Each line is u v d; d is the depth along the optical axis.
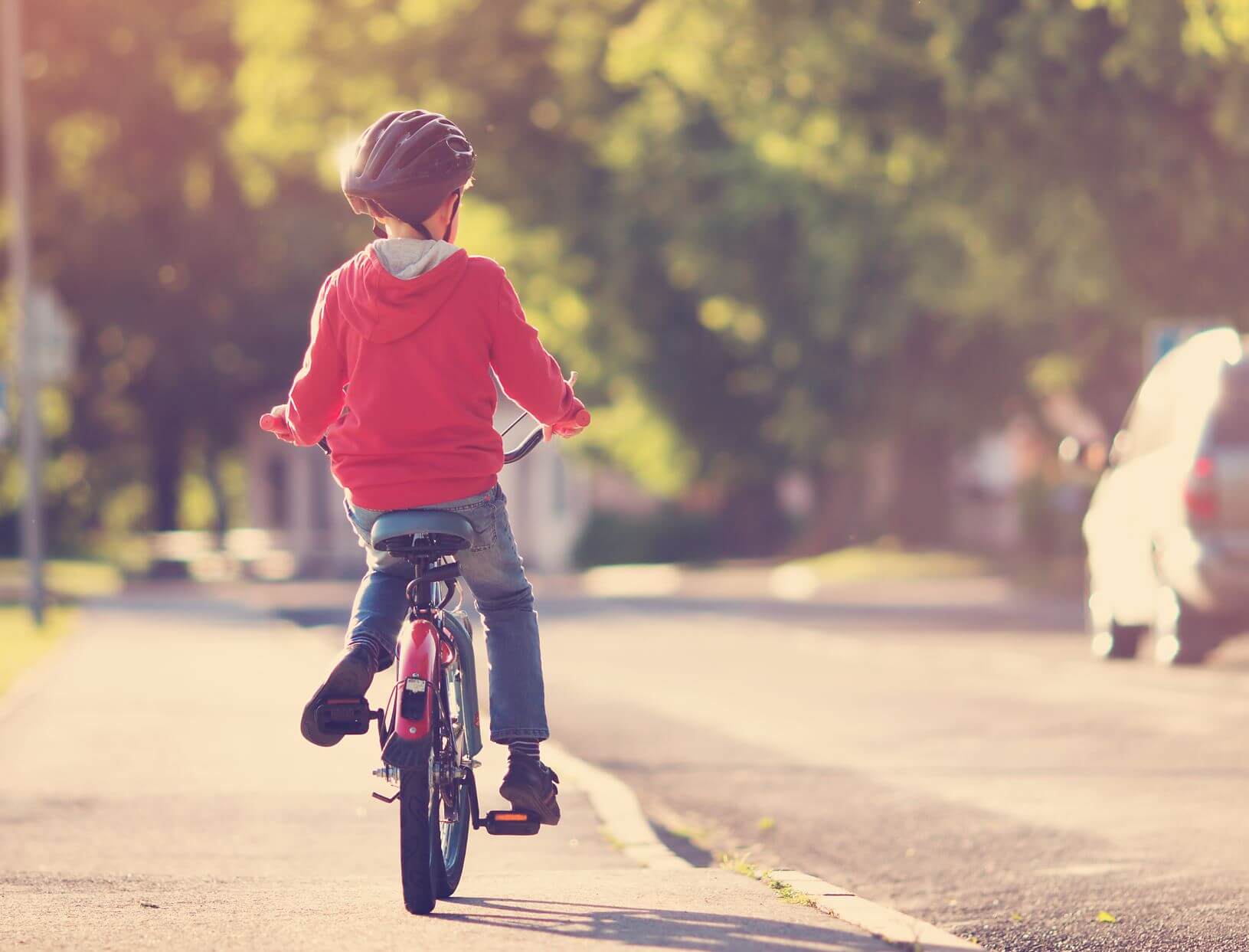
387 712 14.80
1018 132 54.81
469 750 16.05
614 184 95.44
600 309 104.75
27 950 13.73
